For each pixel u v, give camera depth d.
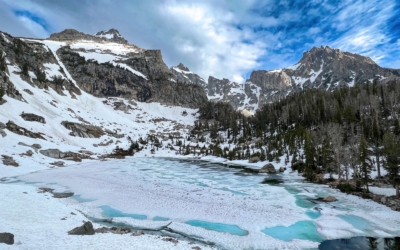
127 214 36.03
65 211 34.50
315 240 28.86
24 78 141.00
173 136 173.00
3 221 26.39
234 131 162.50
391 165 44.75
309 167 73.31
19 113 102.69
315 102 140.25
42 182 55.31
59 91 167.75
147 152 133.00
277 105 183.62
